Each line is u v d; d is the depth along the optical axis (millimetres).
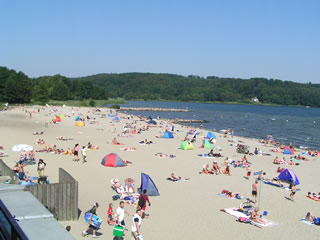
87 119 77938
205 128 81500
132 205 19953
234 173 30250
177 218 18250
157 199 21516
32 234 5852
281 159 38062
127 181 23359
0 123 61062
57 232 5980
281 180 28266
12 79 125750
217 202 21391
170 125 73000
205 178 27734
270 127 91000
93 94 188875
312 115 163500
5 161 29578
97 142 44812
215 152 40500
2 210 5660
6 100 124438
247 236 16266
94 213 15297
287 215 19672
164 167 31188
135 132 56500
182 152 40156
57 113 91875
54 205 16094
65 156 33844
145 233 16000
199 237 15852
